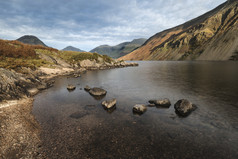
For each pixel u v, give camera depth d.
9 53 42.78
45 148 8.33
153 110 14.63
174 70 58.38
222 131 10.27
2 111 12.38
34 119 12.29
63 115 13.38
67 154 7.88
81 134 9.96
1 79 17.17
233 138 9.35
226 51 134.00
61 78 38.12
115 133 10.12
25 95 18.88
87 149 8.30
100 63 87.06
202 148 8.38
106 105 15.47
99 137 9.59
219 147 8.45
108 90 24.36
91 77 40.72
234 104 16.09
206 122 11.77
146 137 9.61
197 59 162.75
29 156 7.58
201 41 192.38
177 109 14.15
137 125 11.37
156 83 30.19
